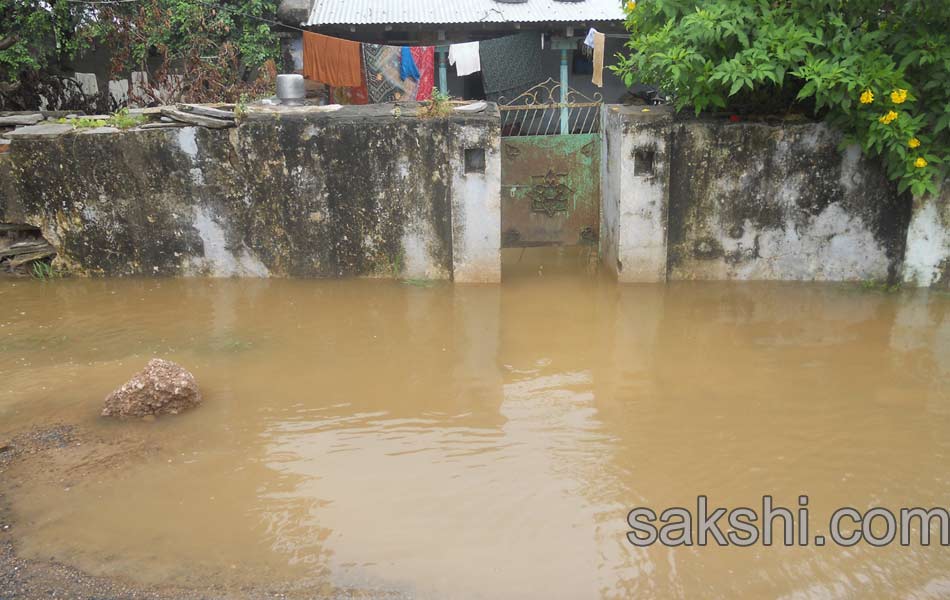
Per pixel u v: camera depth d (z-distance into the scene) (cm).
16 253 854
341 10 1281
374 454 482
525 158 911
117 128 820
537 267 899
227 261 849
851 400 544
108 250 850
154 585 368
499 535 402
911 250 769
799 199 781
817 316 711
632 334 679
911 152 705
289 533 405
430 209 817
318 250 839
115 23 1195
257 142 805
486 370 609
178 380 539
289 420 529
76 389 575
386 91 1267
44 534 407
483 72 1388
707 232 802
